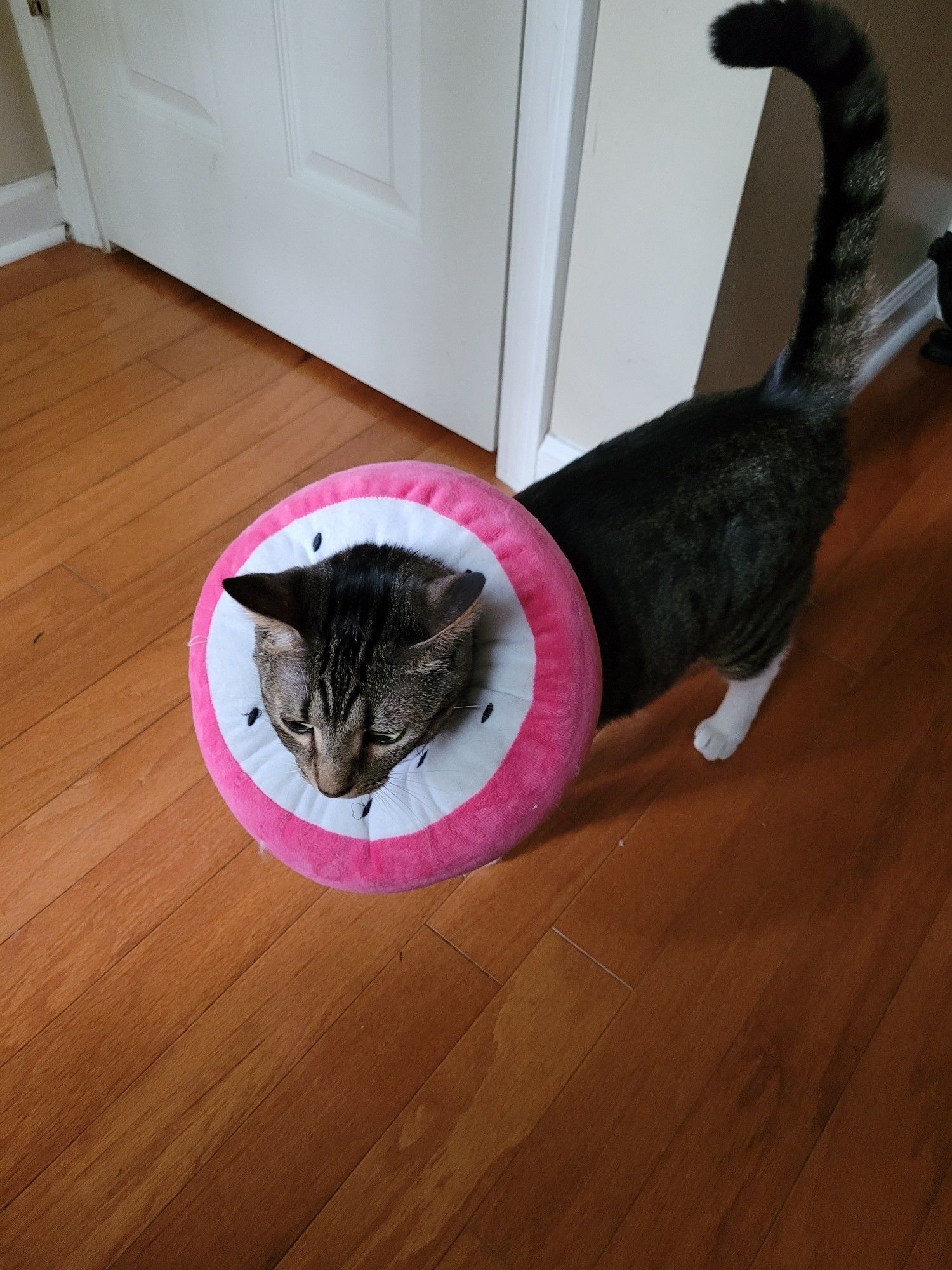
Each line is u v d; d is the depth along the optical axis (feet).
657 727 4.95
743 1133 3.76
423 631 2.95
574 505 3.64
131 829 4.48
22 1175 3.59
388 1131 3.73
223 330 6.95
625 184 4.49
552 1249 3.50
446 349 5.81
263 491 5.89
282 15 5.00
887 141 3.49
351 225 5.66
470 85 4.59
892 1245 3.53
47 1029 3.92
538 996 4.08
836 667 5.19
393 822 3.33
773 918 4.33
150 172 6.53
